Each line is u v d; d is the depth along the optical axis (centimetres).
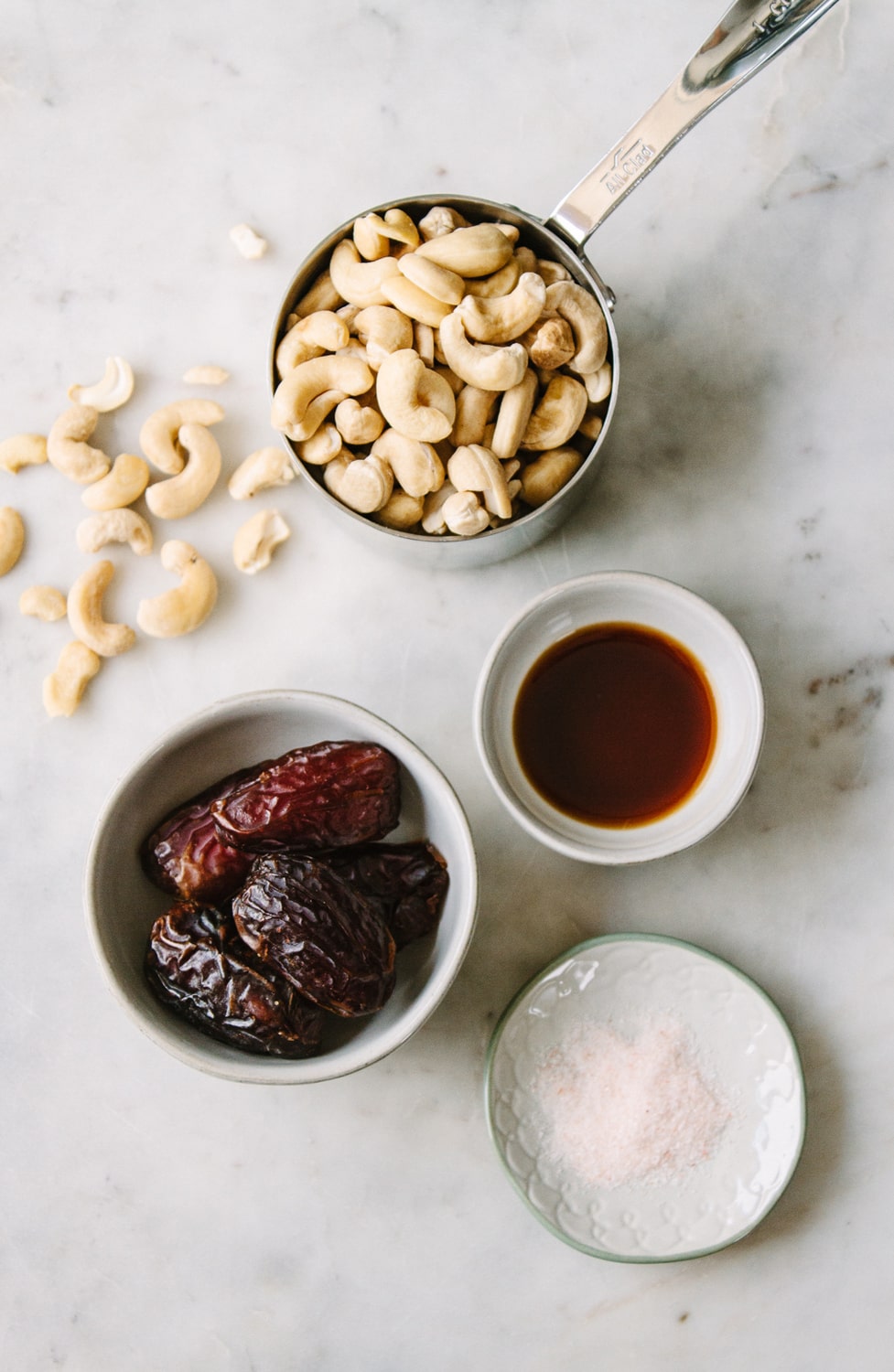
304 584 48
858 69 48
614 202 44
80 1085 48
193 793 46
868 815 48
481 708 44
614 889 48
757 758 44
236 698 44
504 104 48
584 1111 46
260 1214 48
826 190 48
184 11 48
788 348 48
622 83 48
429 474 44
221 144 48
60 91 49
